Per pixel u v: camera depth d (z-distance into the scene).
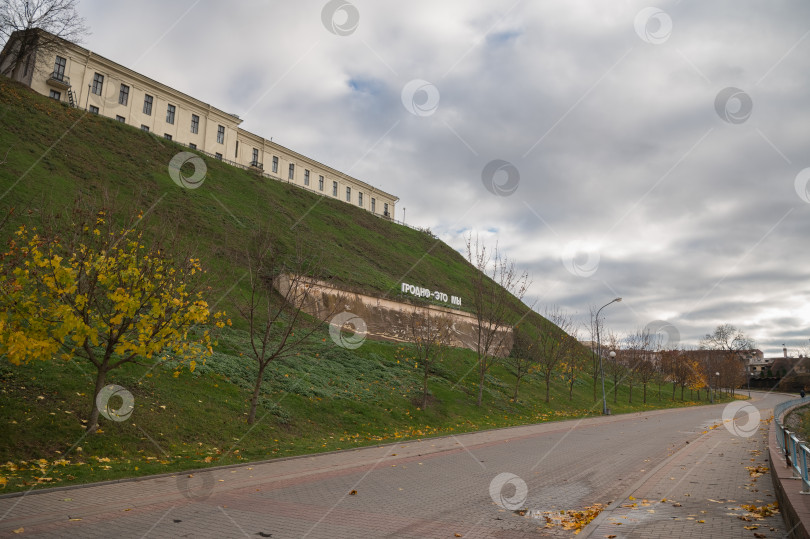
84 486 8.31
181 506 7.35
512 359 45.31
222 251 31.44
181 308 11.95
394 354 31.77
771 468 9.61
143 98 54.69
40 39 41.94
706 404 57.72
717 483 9.47
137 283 11.43
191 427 13.51
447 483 9.58
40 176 27.58
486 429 21.56
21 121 34.47
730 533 5.95
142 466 10.13
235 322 24.78
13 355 9.45
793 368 92.12
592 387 48.69
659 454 14.17
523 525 6.57
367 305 36.06
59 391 12.49
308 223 53.06
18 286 10.19
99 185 31.72
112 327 11.48
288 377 20.64
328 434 16.75
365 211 76.50
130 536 5.79
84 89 49.16
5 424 10.30
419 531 6.22
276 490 8.73
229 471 10.51
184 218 33.66
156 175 39.81
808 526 4.68
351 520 6.72
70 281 10.44
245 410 16.06
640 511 7.20
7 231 19.33
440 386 28.42
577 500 8.19
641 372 53.44
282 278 30.67
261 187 55.69
